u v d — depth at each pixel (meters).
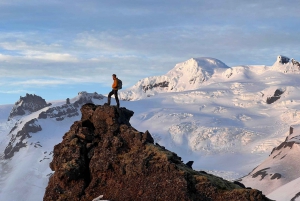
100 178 30.98
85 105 34.25
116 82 33.59
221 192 28.83
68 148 31.97
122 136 32.09
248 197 28.27
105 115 32.75
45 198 31.27
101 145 31.98
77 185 30.98
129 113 34.84
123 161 30.70
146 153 30.58
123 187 30.11
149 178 29.55
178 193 28.34
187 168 30.56
